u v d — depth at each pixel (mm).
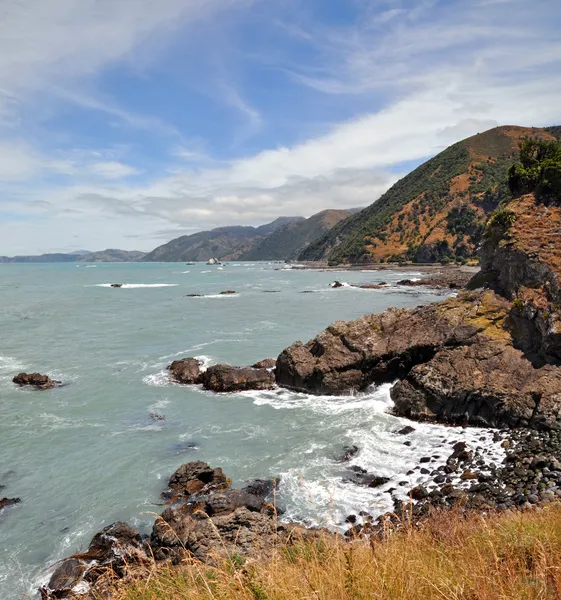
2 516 12773
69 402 22188
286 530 10398
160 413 20672
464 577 4672
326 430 18109
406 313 24719
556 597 4098
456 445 15641
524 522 6930
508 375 18734
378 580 4465
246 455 16172
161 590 5500
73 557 10805
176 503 13227
